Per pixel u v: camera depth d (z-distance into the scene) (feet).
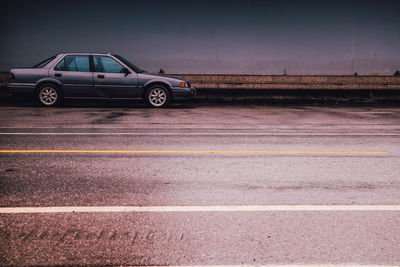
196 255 10.11
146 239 10.99
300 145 24.36
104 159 20.10
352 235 11.33
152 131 29.09
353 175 17.57
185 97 46.11
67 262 9.71
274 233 11.43
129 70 45.32
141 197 14.42
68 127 30.42
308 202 14.03
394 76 61.72
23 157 20.38
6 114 38.01
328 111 45.14
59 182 16.11
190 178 16.88
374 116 40.32
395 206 13.69
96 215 12.68
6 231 11.43
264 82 59.62
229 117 38.32
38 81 44.19
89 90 44.86
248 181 16.52
